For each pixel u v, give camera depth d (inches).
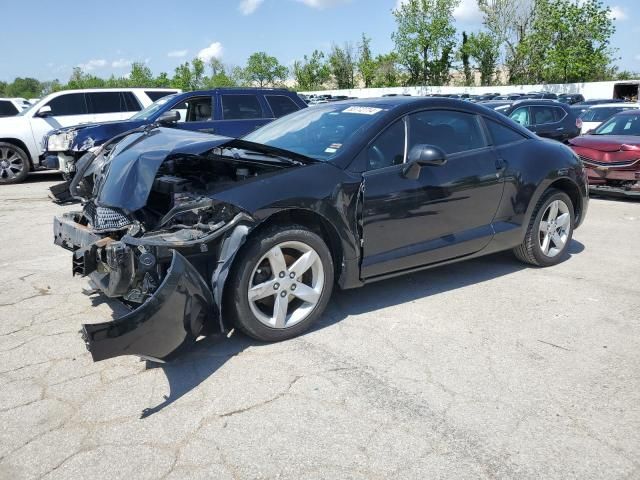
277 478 97.7
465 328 159.0
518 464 101.0
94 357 113.0
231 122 416.8
